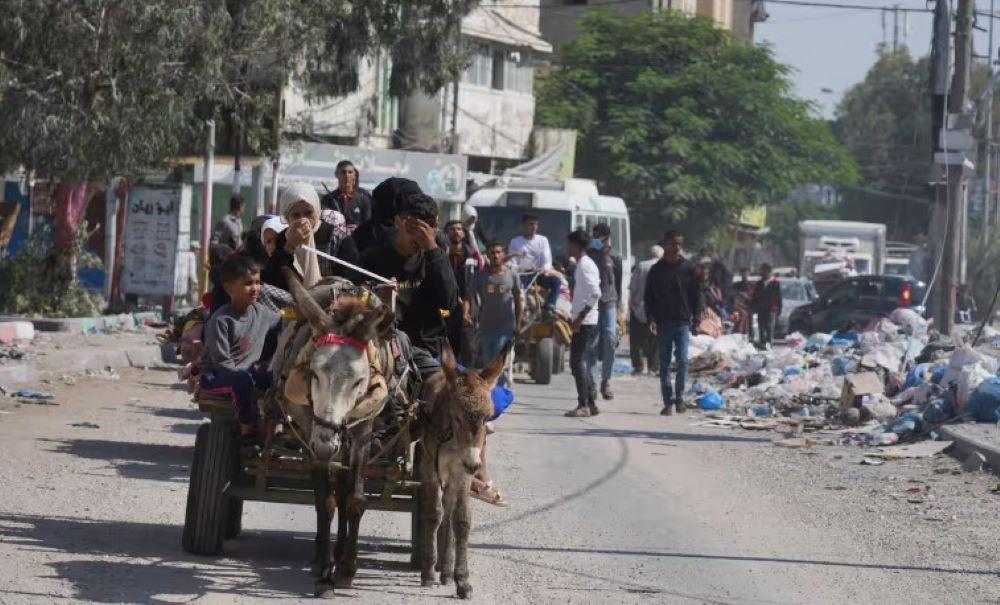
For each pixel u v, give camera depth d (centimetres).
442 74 3644
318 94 3519
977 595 928
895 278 4141
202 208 3119
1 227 2988
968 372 1770
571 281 2553
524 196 3159
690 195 6056
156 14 2319
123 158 2434
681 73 6312
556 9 7250
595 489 1329
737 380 2438
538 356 2469
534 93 6369
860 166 10500
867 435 1738
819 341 2747
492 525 1130
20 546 952
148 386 2027
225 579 888
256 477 945
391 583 902
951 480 1422
